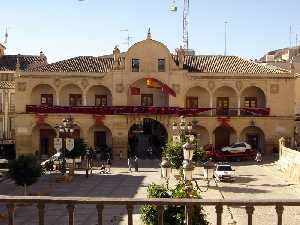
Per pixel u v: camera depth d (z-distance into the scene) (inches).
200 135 2664.9
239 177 1969.7
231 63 2775.6
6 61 3070.9
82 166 2327.8
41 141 2650.1
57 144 1828.2
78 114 2593.5
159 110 2593.5
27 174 1459.2
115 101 2650.1
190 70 2691.9
